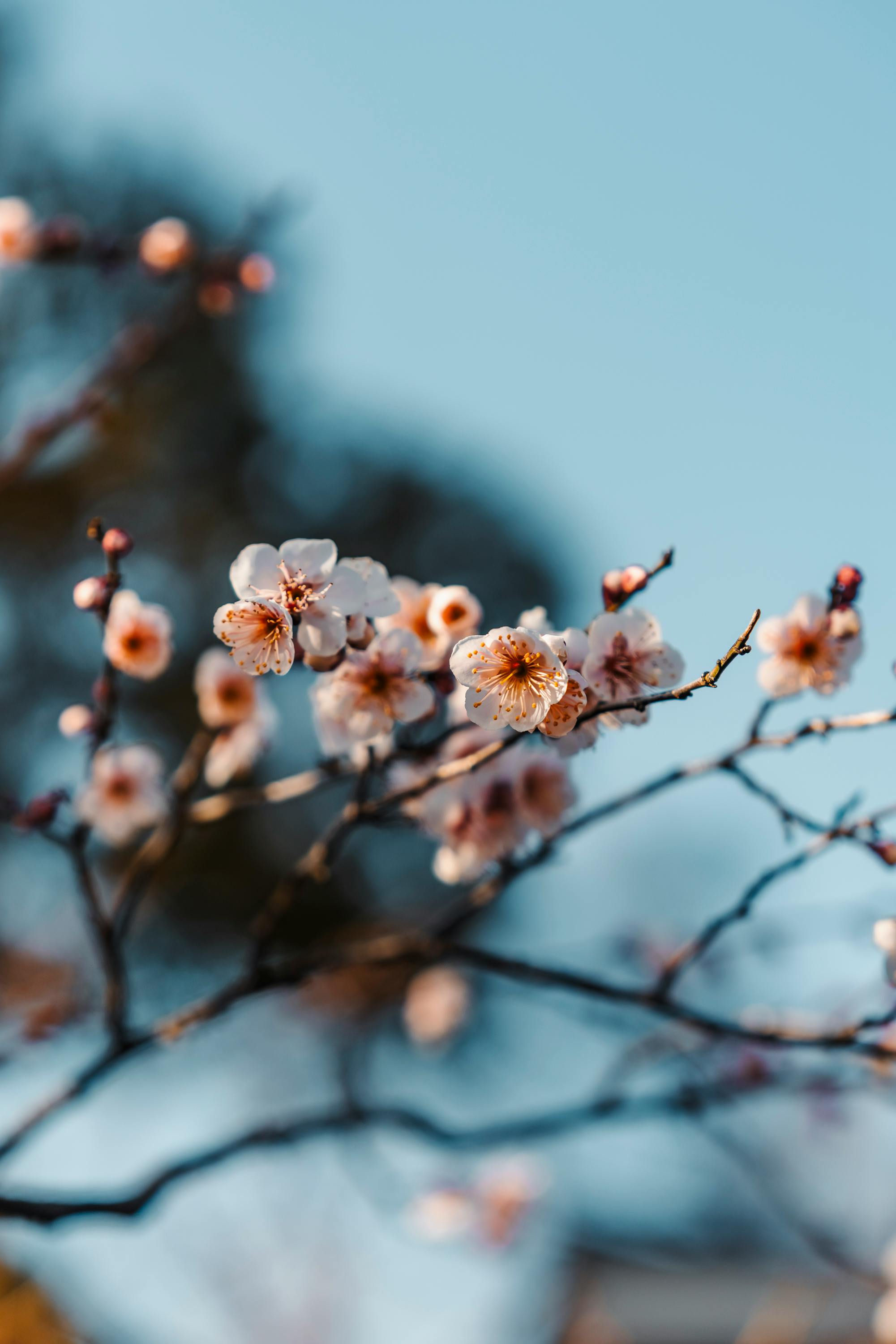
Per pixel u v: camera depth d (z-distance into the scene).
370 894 2.36
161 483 2.60
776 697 0.70
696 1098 0.79
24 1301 1.28
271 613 0.67
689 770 0.71
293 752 2.23
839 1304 1.90
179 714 2.38
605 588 0.69
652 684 0.68
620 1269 2.61
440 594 0.70
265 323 2.75
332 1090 1.62
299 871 0.74
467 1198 1.12
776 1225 1.50
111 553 0.73
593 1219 1.32
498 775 0.73
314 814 2.31
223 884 2.26
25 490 2.42
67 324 2.46
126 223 2.71
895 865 0.70
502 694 0.65
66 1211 0.72
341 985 1.55
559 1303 2.42
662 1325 2.48
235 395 2.67
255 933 0.74
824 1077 0.81
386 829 0.74
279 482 2.75
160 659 0.75
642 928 0.95
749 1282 2.64
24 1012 0.90
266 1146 0.75
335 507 2.79
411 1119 0.77
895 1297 1.01
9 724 2.47
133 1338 1.27
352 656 0.69
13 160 2.74
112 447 2.44
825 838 0.71
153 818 0.80
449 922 0.75
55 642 2.49
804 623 0.71
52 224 1.02
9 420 2.44
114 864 1.99
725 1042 0.82
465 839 0.73
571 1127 0.78
